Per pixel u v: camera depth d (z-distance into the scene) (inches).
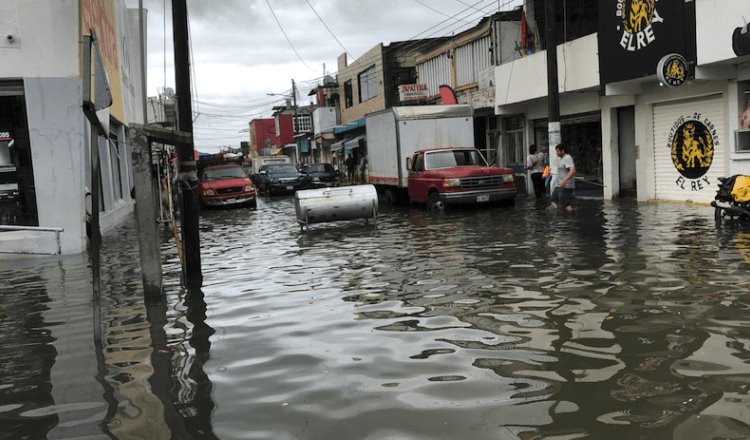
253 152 3715.6
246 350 201.5
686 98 599.5
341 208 551.8
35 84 478.6
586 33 845.8
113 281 340.5
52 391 171.6
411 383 164.6
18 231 490.9
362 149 1492.4
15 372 190.1
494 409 145.2
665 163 639.8
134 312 263.6
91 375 183.2
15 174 497.4
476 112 996.6
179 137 323.0
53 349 213.0
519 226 503.2
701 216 500.4
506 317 226.7
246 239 531.5
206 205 934.4
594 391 153.3
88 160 540.1
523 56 855.1
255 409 151.9
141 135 286.0
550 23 650.8
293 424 142.2
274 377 174.2
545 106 846.5
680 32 540.7
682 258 320.2
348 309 251.8
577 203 693.9
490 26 960.3
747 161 532.4
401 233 502.6
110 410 155.3
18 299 303.3
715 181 574.9
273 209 904.9
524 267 322.0
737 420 133.5
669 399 146.3
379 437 133.2
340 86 1836.9
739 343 184.2
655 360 173.2
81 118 484.7
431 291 277.3
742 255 319.0
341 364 182.9
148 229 285.7
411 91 1138.7
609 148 717.9
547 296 255.4
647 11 576.1
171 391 166.9
